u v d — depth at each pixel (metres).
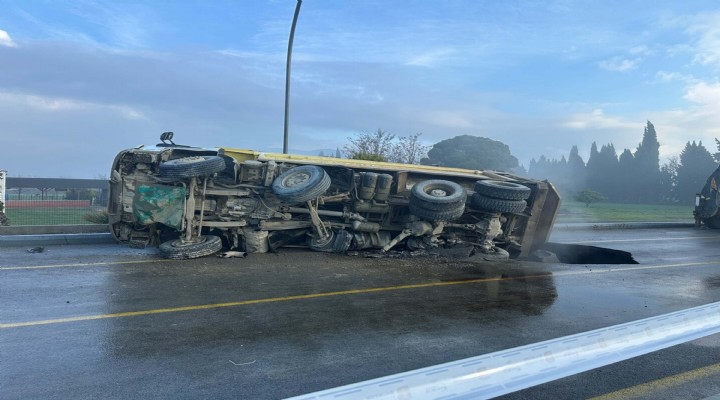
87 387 3.91
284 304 6.46
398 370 4.38
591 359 2.89
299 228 11.03
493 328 5.68
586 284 8.39
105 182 22.73
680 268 10.44
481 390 2.51
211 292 7.00
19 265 8.55
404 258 10.48
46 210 15.18
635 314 6.43
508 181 11.84
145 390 3.89
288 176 10.29
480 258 10.80
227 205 10.28
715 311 3.58
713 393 4.07
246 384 4.04
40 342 4.85
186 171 9.54
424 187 10.63
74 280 7.46
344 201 10.98
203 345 4.89
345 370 4.35
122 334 5.14
